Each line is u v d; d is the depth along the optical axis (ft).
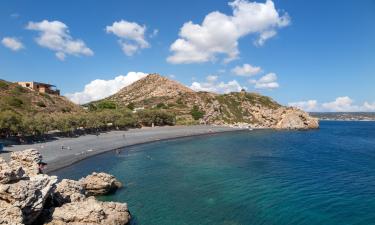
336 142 393.70
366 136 493.77
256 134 507.30
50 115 388.16
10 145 267.39
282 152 291.79
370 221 112.78
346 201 135.64
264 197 140.36
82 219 90.79
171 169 202.80
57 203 101.71
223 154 274.57
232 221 111.34
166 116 562.66
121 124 461.37
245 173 191.01
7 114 281.33
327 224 110.11
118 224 98.43
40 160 126.41
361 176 186.19
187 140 397.80
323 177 182.50
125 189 151.02
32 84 534.37
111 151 287.89
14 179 88.69
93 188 138.82
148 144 348.59
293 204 130.82
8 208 78.43
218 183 164.86
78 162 226.99
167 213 117.91
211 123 652.07
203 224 107.76
